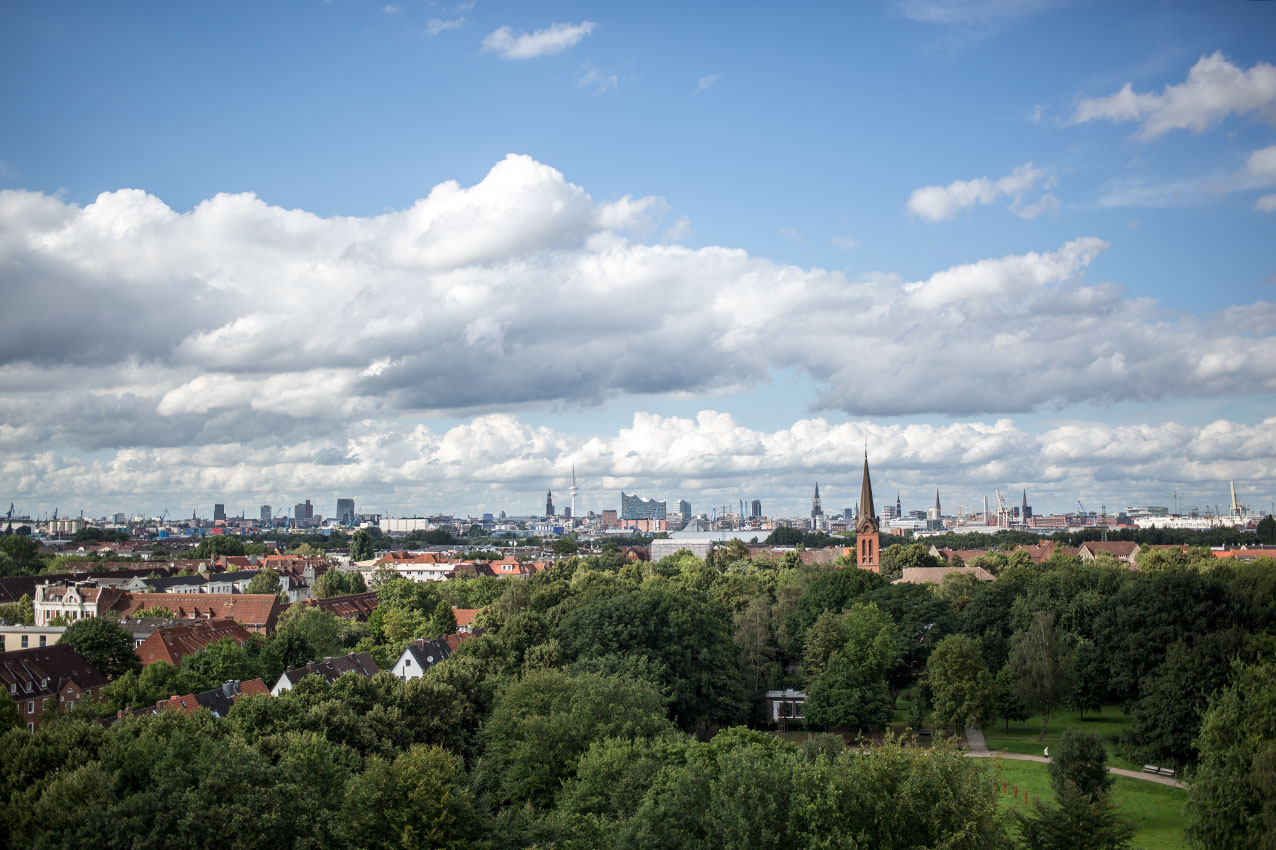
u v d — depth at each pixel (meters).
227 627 169.38
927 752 65.00
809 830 59.78
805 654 144.88
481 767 90.00
